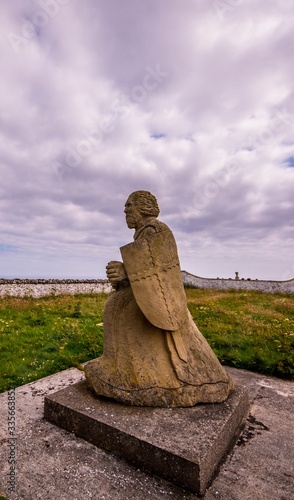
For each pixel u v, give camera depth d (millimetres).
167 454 1921
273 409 2939
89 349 5199
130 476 1959
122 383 2504
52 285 15422
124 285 2699
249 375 4012
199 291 21406
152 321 2318
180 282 2482
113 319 2682
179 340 2568
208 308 10266
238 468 2051
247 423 2648
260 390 3439
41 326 7051
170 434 2088
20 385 3707
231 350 5109
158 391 2438
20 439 2342
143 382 2465
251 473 2004
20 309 9641
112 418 2279
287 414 2838
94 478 1943
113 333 2670
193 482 1823
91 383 2648
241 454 2199
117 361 2605
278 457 2172
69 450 2211
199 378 2529
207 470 1892
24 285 14156
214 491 1846
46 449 2223
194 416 2303
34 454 2168
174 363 2506
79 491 1839
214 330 6613
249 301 14227
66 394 2670
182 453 1896
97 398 2588
